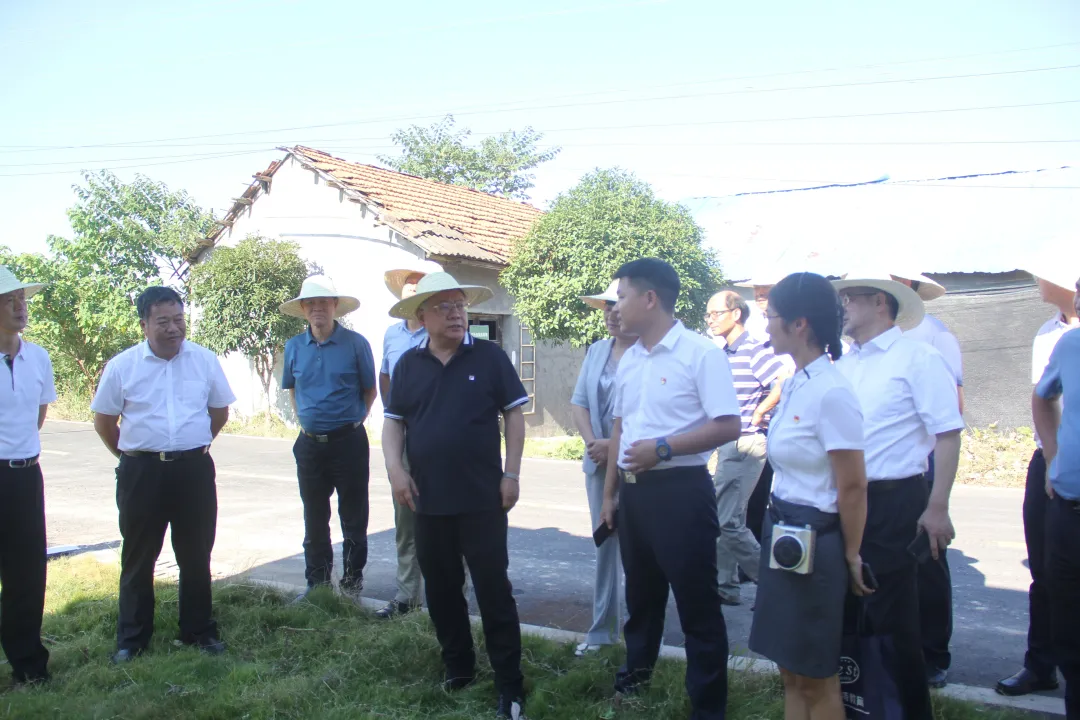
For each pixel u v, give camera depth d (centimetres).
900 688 326
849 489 290
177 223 2086
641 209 1246
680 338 365
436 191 1856
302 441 555
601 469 455
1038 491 399
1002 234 1392
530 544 739
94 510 884
